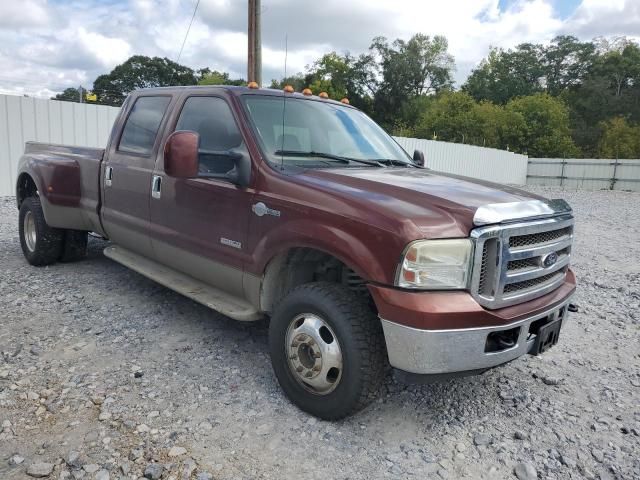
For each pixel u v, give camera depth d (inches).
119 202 201.6
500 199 127.2
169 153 136.9
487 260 116.3
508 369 167.9
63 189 226.1
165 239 177.6
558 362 175.6
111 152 208.7
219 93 168.1
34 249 245.1
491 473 115.0
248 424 127.1
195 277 173.8
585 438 130.7
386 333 114.7
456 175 163.3
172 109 183.9
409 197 124.0
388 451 120.3
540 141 2169.0
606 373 169.2
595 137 2768.2
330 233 123.1
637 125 2728.8
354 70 2701.8
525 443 127.0
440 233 112.6
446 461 118.2
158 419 127.2
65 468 108.0
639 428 135.8
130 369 152.3
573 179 1520.7
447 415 137.9
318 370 126.5
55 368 151.0
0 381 141.9
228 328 185.0
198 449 116.3
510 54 3624.5
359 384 120.1
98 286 224.8
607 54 3452.3
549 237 133.0
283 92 176.1
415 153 203.3
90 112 522.0
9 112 470.9
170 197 172.7
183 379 147.6
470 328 112.1
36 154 256.5
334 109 186.9
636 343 196.4
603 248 410.3
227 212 151.5
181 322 188.9
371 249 116.3
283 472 110.6
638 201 1007.0
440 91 2866.6
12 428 121.0
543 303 129.3
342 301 122.1
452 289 113.7
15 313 190.9
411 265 111.2
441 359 111.6
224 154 148.3
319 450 118.7
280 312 134.3
